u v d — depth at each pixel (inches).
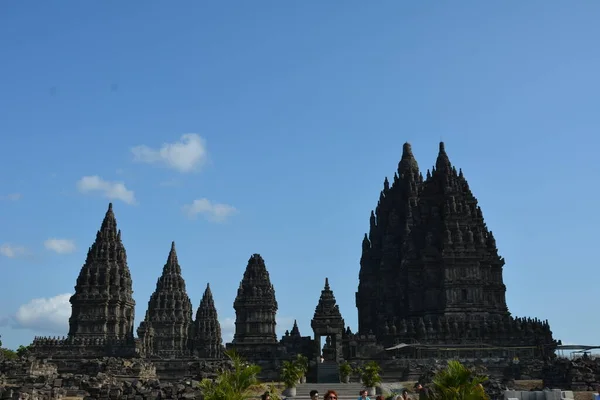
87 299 5723.4
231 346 5831.7
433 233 5310.0
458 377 1408.7
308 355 4594.0
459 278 5027.1
